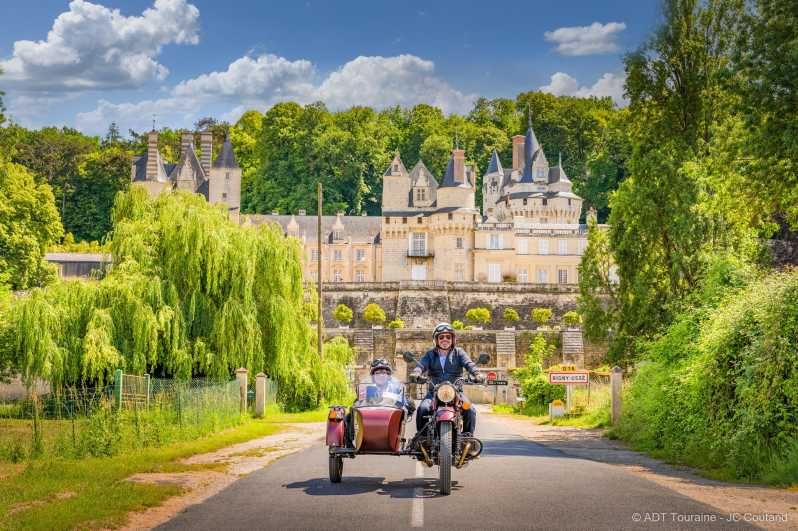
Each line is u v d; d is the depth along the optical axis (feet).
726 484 44.16
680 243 97.09
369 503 34.12
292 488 38.27
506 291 319.27
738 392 53.57
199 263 109.81
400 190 396.57
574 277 380.37
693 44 103.35
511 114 602.44
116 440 56.70
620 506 33.65
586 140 539.29
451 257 379.96
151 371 105.70
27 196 234.58
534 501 34.60
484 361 39.47
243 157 560.61
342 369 129.39
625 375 104.42
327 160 497.46
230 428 79.92
